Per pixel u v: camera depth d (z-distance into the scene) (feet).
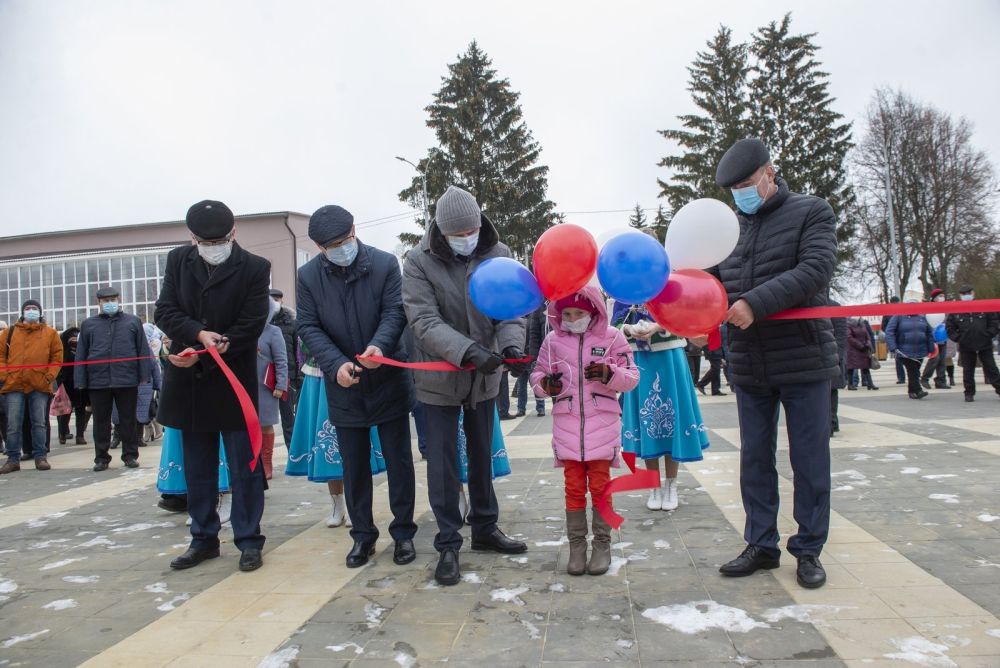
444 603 9.77
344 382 11.15
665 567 10.81
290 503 17.07
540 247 9.90
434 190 104.22
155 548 13.55
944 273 101.45
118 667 8.23
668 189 103.86
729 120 101.76
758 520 10.43
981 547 11.07
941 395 37.29
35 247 111.75
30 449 27.96
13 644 9.04
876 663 7.40
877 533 12.02
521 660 7.88
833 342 10.10
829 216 9.93
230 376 11.37
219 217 11.96
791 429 10.09
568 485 10.91
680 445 13.85
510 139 106.42
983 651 7.58
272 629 9.14
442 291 11.42
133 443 24.48
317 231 11.57
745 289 10.46
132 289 78.28
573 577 10.59
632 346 14.38
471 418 11.89
